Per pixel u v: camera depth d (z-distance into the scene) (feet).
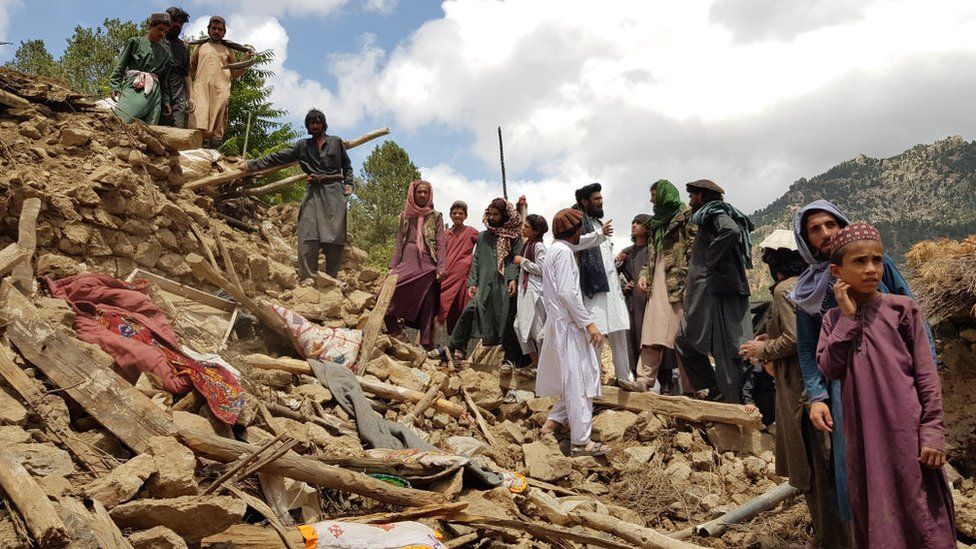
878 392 9.83
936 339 17.87
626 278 23.41
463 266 24.56
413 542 10.31
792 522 14.93
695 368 20.70
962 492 16.12
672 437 18.81
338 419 15.90
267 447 10.98
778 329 13.15
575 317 17.94
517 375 21.67
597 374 18.34
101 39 85.87
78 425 11.00
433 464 13.08
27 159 17.98
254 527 9.96
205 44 28.50
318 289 23.68
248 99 57.41
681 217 21.12
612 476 17.54
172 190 23.08
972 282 16.69
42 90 20.08
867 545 10.14
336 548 10.07
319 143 25.25
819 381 11.16
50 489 8.91
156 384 12.54
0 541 7.93
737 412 18.51
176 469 9.81
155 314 14.71
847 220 11.41
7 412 10.23
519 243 22.91
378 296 22.43
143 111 23.80
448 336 25.00
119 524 8.97
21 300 12.10
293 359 17.62
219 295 19.71
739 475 17.57
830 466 12.15
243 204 29.04
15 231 16.49
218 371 13.12
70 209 17.29
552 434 18.56
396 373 19.35
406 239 23.77
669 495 16.44
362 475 11.63
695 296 19.90
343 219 25.05
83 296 14.48
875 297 10.19
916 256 18.30
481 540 12.44
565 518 13.42
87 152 19.39
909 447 9.54
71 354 11.46
